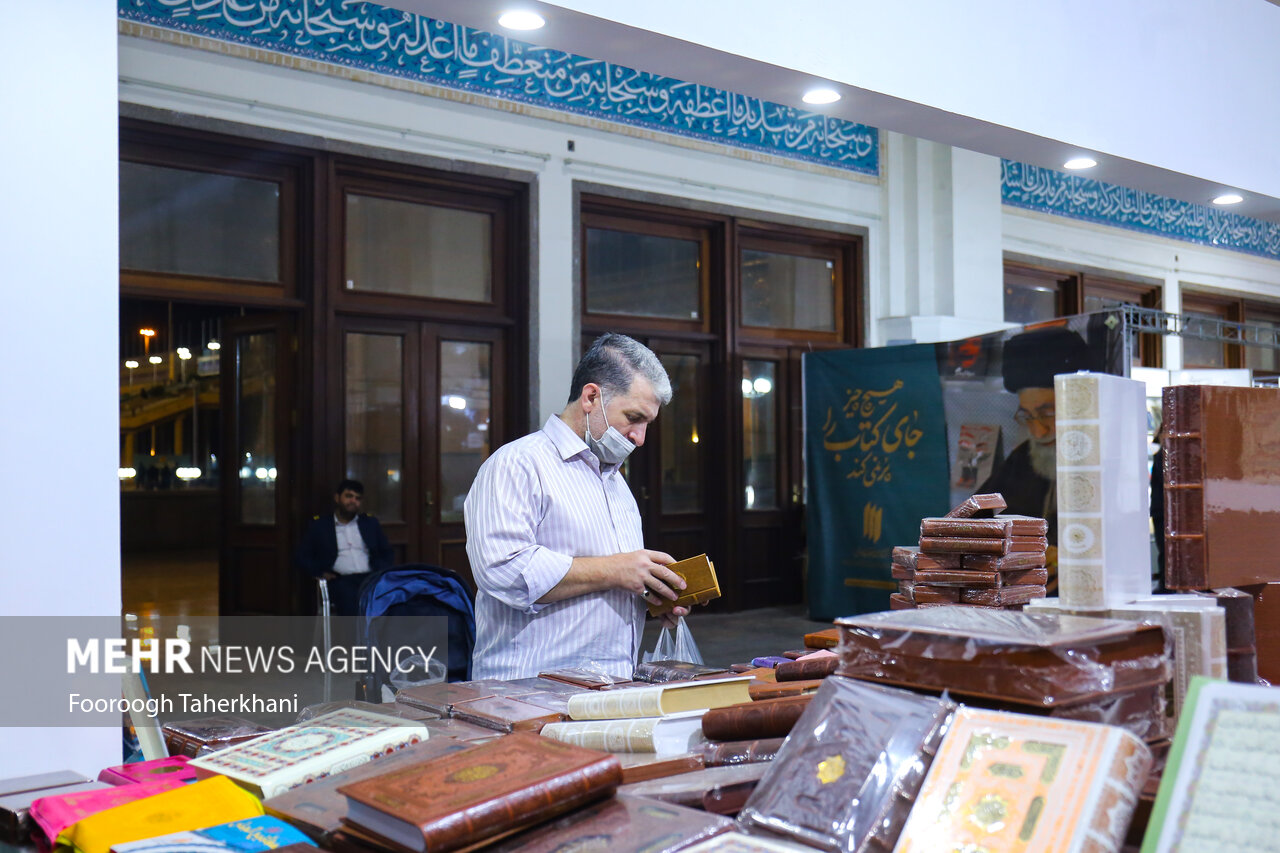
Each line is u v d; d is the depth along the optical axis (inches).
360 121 261.7
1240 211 201.6
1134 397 53.3
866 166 358.9
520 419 293.3
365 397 275.7
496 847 38.9
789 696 54.7
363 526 244.7
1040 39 157.0
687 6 128.9
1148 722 41.3
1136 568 52.6
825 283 363.3
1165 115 171.5
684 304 334.0
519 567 94.3
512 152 286.7
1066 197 413.7
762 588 348.2
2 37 86.7
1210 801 31.7
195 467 615.5
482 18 124.3
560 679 76.2
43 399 87.4
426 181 277.1
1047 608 50.3
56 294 88.5
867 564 299.0
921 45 146.6
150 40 232.4
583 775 41.6
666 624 102.3
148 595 381.1
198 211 249.4
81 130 90.4
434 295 283.9
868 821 36.2
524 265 292.4
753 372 349.1
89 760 87.7
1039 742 36.1
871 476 297.0
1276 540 59.2
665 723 51.8
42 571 86.9
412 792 40.6
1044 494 255.0
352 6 259.8
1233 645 51.8
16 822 49.1
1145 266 445.4
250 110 245.8
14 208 86.8
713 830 38.7
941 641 41.1
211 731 65.2
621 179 307.7
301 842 42.5
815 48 138.1
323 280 261.9
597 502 102.4
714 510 340.8
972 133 156.3
